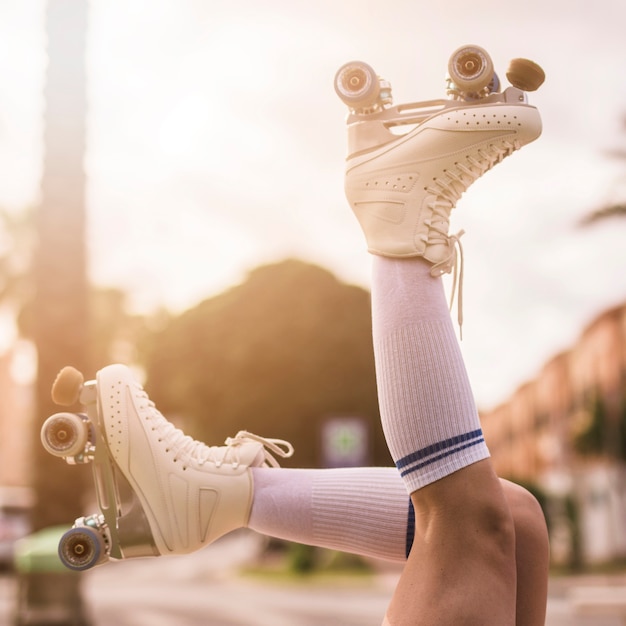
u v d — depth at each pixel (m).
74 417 1.75
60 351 7.73
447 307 1.72
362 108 1.73
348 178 1.74
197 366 34.19
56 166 7.84
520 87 1.73
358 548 1.78
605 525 25.09
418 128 1.70
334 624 10.46
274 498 1.80
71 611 6.62
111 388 1.79
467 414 1.64
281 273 33.88
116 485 1.80
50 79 7.93
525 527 1.77
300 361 32.97
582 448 25.59
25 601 6.62
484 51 1.68
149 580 18.59
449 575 1.57
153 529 1.77
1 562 17.38
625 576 17.30
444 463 1.61
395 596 1.62
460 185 1.73
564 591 13.94
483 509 1.60
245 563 21.77
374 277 1.74
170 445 1.80
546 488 19.44
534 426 34.50
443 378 1.63
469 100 1.71
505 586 1.58
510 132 1.70
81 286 7.84
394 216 1.70
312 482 1.81
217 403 33.84
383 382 1.67
